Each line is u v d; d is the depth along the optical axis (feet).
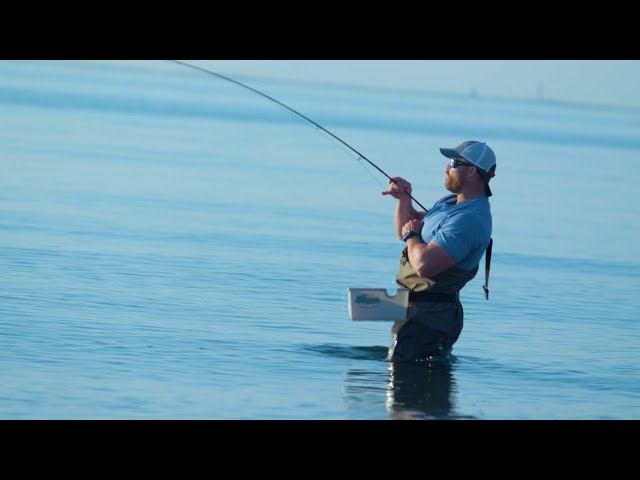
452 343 82.94
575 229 189.06
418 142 481.87
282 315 98.48
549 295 119.65
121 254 125.29
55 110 494.59
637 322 106.63
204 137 397.39
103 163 250.16
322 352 84.84
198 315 95.81
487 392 75.92
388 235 161.48
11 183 192.75
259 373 77.36
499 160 409.08
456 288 81.20
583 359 88.33
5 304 94.17
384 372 79.25
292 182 241.55
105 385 71.87
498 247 159.22
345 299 108.47
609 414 72.13
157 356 80.33
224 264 124.06
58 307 94.58
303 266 127.24
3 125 355.36
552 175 339.16
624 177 348.79
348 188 237.04
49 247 126.11
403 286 82.12
